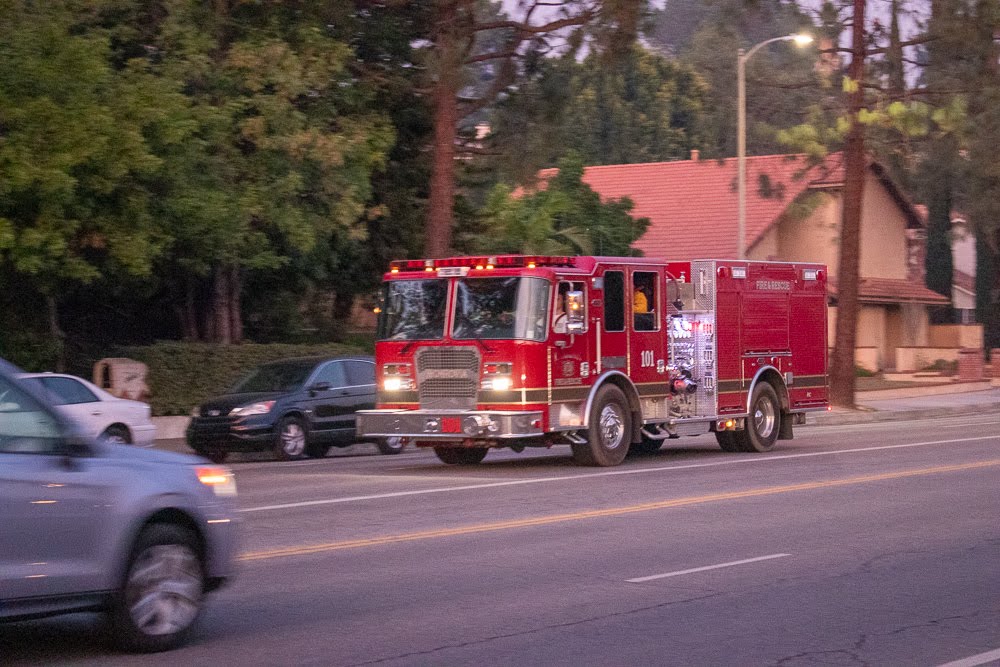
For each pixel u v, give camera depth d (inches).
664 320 954.7
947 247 2790.4
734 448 1051.9
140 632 371.2
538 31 1382.9
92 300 1414.9
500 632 406.9
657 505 703.7
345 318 1731.1
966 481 823.7
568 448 1120.2
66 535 350.9
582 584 486.3
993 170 1656.0
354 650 382.6
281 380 1075.9
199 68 1208.2
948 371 2342.5
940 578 500.1
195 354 1280.8
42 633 404.5
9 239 956.0
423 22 1471.5
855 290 1633.9
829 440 1199.6
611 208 1929.1
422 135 1585.9
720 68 1654.8
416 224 1619.1
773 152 1921.8
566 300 868.0
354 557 541.6
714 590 475.5
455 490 772.0
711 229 2324.1
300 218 1262.3
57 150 968.9
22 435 349.7
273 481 828.6
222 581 398.6
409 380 884.0
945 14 1496.1
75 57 1004.6
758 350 1050.7
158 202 1122.0
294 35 1320.1
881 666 366.6
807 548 568.1
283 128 1256.2
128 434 964.6
